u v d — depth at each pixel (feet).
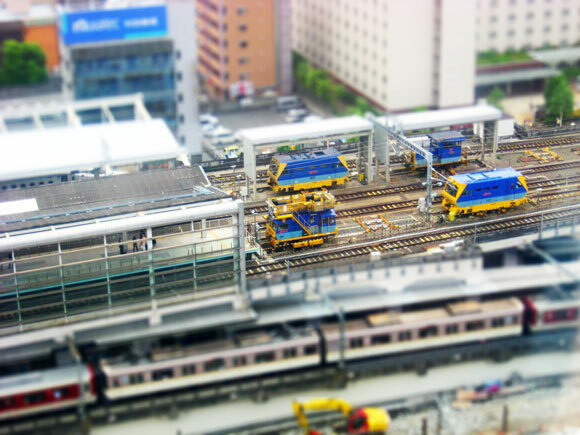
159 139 339.98
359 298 235.40
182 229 246.27
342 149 298.15
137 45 476.13
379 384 233.76
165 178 269.03
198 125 477.77
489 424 230.68
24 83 521.65
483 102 351.05
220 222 249.55
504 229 256.11
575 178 282.15
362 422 224.94
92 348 218.38
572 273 242.99
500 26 577.02
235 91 528.63
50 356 217.77
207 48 549.95
